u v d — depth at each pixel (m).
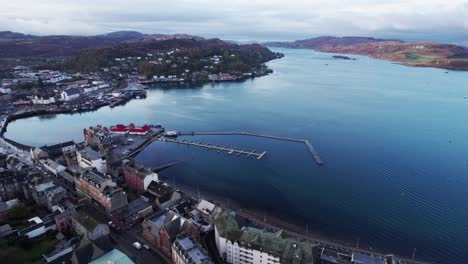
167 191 160.88
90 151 197.50
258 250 111.44
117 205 145.50
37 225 129.38
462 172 199.50
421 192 175.38
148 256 121.00
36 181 160.75
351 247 129.00
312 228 142.38
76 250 108.38
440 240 134.50
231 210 154.88
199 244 114.50
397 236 136.88
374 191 176.12
